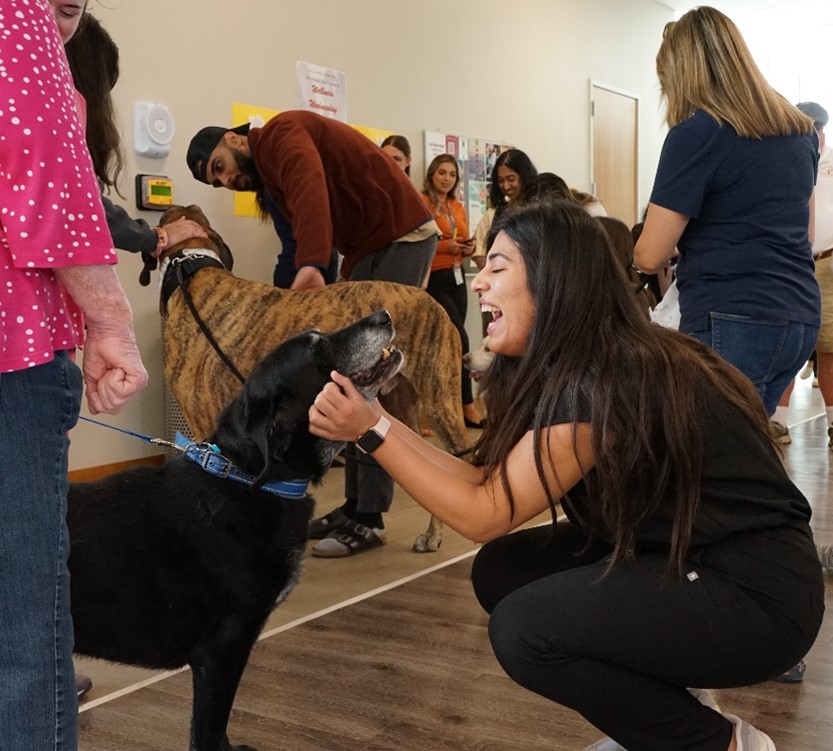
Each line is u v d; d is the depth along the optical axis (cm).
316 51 564
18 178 118
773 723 209
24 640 123
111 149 221
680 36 248
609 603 153
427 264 381
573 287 158
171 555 179
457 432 337
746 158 240
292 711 217
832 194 516
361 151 367
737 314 244
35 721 123
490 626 162
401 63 640
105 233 128
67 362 129
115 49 218
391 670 240
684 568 156
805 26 1190
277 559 184
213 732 182
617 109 965
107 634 178
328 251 334
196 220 338
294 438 186
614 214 981
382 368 198
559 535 194
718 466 156
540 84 816
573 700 156
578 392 153
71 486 185
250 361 312
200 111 490
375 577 319
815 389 839
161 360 470
